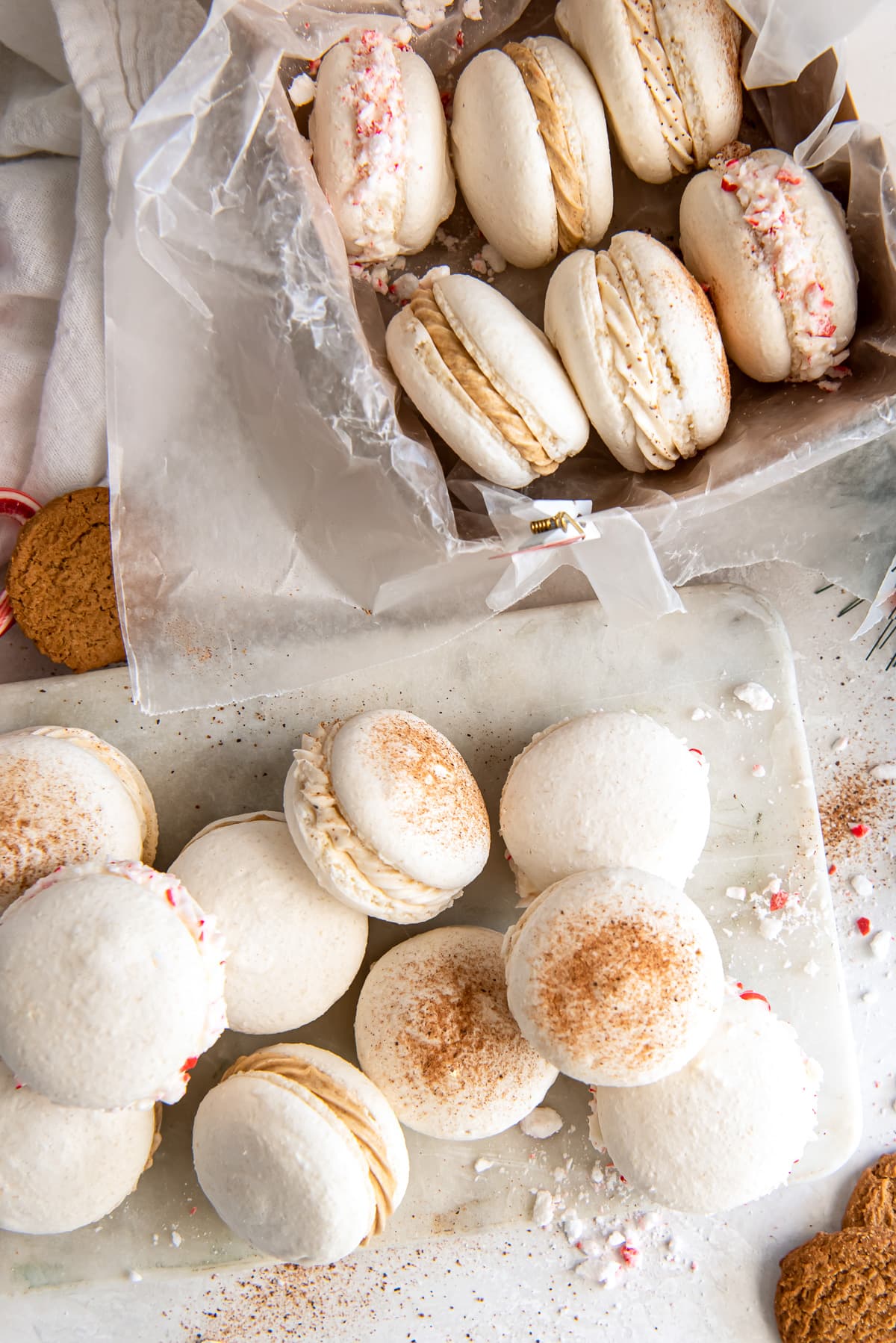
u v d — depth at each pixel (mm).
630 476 437
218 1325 438
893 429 414
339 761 405
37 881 401
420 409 415
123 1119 411
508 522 425
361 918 424
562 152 410
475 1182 439
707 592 447
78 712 443
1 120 458
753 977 441
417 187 417
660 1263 442
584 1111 439
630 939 390
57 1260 435
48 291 456
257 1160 399
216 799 443
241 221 411
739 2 406
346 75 412
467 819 412
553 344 417
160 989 383
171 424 427
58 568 451
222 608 439
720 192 411
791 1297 437
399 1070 414
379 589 440
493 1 428
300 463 430
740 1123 404
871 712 464
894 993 461
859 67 434
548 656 447
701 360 406
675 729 446
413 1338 439
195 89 407
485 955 423
